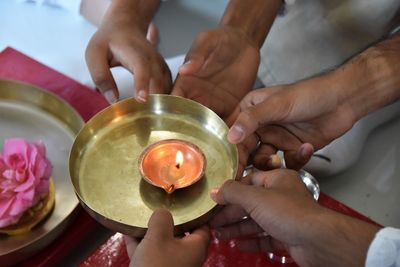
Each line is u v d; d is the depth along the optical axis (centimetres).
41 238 60
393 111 90
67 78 81
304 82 68
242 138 58
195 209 54
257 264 63
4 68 82
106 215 53
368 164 85
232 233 62
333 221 49
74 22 107
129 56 72
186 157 58
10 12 108
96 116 60
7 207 58
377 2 89
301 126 71
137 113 63
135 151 59
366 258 47
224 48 75
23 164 60
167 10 118
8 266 60
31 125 74
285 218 50
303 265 53
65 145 72
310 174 74
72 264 66
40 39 102
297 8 95
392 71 72
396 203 79
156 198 55
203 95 74
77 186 55
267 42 96
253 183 58
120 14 79
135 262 49
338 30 94
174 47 110
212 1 121
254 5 84
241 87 77
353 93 70
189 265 50
